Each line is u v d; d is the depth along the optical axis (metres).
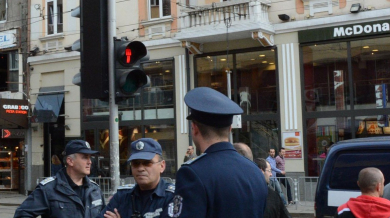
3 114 21.25
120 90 7.48
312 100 16.80
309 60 16.89
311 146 16.73
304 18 16.91
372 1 15.87
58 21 22.12
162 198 4.11
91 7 7.52
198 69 18.78
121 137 20.25
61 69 21.78
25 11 22.77
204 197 2.60
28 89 22.47
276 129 17.34
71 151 4.99
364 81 16.05
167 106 19.34
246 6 16.95
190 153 16.12
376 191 4.84
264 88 17.59
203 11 17.66
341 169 6.77
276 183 12.60
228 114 2.78
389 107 15.63
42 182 4.93
